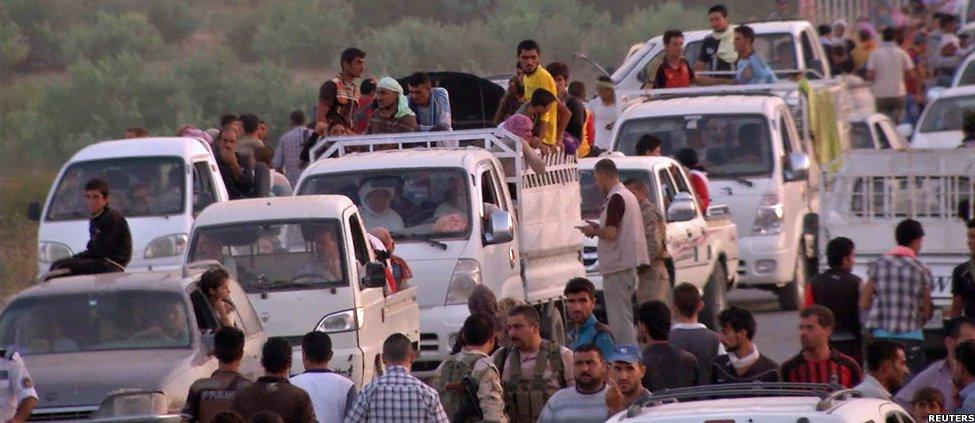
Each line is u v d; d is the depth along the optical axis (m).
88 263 47.84
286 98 156.50
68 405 37.41
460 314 52.31
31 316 41.16
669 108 76.06
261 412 29.19
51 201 65.12
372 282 47.59
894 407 26.59
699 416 24.44
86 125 150.38
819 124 82.06
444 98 63.81
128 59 158.62
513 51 182.50
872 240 55.12
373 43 181.88
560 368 35.59
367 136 59.03
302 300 47.09
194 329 40.75
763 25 96.81
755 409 24.78
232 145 67.81
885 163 55.81
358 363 46.56
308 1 188.88
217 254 48.41
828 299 45.91
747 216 72.00
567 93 75.88
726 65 88.38
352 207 49.84
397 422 33.22
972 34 127.75
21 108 157.00
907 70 112.19
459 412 34.56
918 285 45.41
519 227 56.19
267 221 48.88
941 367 37.91
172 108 153.00
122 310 41.19
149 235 63.66
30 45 174.75
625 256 52.34
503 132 57.66
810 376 35.75
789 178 73.38
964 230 53.62
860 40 117.31
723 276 67.62
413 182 54.41
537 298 57.12
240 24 186.50
